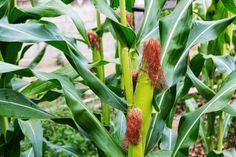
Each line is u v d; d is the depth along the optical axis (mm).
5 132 1247
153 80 1019
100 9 1053
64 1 1388
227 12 1624
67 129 3676
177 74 1177
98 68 1478
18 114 1005
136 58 1165
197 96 2057
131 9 1444
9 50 1172
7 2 1177
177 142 1172
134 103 1045
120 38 1062
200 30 1267
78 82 1392
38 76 1007
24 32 1027
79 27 1083
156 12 1121
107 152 1035
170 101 1204
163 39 1110
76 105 1029
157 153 1312
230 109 1266
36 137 1242
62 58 5250
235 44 1714
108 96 1085
